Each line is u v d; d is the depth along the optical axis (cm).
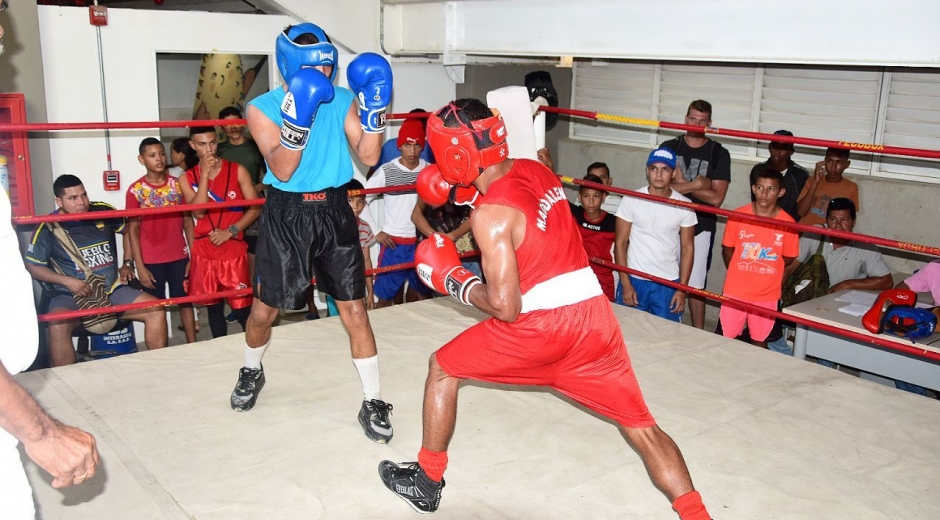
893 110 543
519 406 317
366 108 266
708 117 499
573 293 213
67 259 428
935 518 247
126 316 434
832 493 260
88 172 511
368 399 293
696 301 520
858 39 318
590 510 249
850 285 448
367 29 575
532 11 466
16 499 140
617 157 691
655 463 217
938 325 359
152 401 320
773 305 439
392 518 244
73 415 307
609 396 217
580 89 723
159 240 512
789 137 342
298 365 356
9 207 140
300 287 281
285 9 548
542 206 213
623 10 408
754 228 435
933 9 293
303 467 272
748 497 257
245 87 709
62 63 490
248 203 379
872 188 553
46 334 441
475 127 209
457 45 528
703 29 373
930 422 309
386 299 527
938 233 529
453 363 228
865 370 375
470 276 221
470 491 259
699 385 341
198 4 753
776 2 341
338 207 279
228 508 247
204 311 645
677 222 453
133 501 250
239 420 305
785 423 307
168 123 358
